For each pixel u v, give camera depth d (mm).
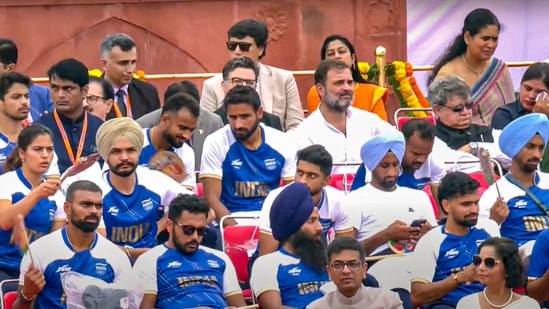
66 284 32219
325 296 32281
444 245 33531
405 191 34750
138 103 40594
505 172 38000
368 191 34656
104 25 48812
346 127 38125
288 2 49344
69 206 32281
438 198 34031
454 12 50250
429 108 41562
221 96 41156
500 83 42188
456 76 38594
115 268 32531
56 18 48594
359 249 32094
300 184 32969
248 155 36188
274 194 33781
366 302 32188
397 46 49844
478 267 32719
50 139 33781
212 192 35875
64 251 32312
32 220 33219
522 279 32719
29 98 39188
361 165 35719
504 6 50375
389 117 45125
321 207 34281
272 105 41594
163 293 32562
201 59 49188
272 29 49375
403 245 34281
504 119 39156
